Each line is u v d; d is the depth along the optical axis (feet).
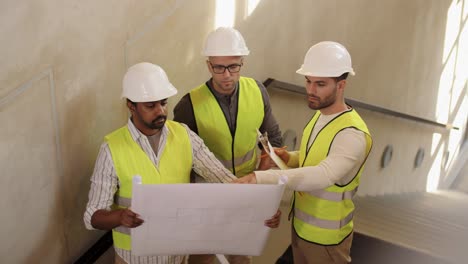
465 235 11.98
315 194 6.24
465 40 24.80
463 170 27.43
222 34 6.54
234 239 5.41
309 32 12.78
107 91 6.69
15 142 5.37
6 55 5.07
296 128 13.64
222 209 5.08
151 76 5.31
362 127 5.81
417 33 19.69
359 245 8.61
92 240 7.00
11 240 5.57
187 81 8.66
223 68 6.53
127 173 5.44
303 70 5.90
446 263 8.31
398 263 8.14
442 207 17.93
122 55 6.84
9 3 5.00
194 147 5.99
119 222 5.08
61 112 5.95
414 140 22.57
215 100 7.03
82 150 6.45
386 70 18.22
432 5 20.10
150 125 5.39
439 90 23.89
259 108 7.36
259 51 10.91
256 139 7.63
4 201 5.39
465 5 23.36
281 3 11.26
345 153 5.65
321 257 6.50
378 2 16.01
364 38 15.89
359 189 18.21
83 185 6.59
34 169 5.70
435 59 22.30
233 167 7.47
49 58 5.61
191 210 5.01
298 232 6.63
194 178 6.86
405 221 13.08
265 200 5.12
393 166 21.06
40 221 5.95
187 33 8.32
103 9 6.29
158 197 4.80
